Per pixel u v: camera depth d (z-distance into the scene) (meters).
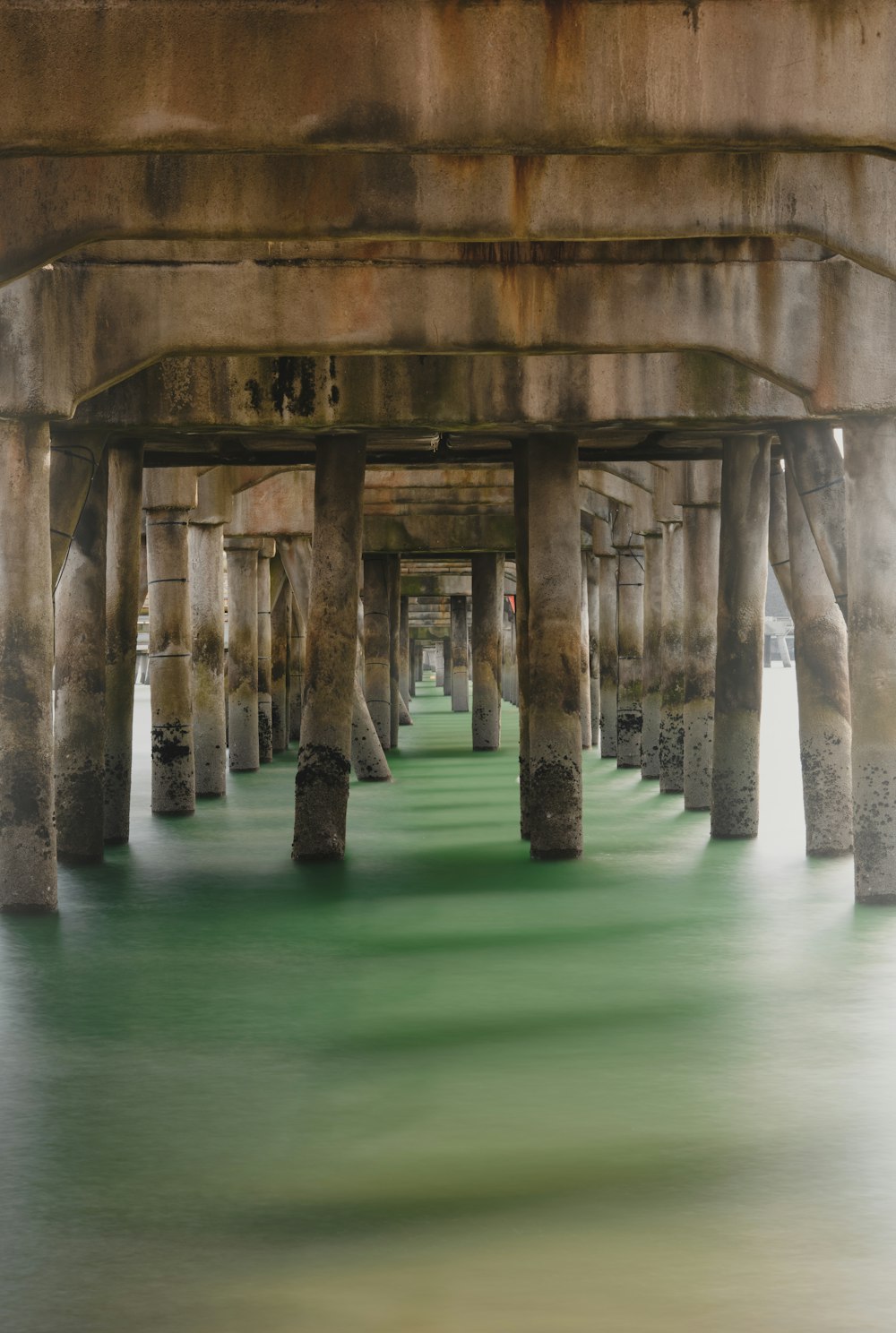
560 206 11.48
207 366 16.33
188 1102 9.01
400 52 9.14
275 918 14.52
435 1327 6.08
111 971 12.40
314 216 11.38
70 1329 6.12
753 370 14.43
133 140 9.09
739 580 19.19
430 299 14.13
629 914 14.52
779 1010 10.91
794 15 9.23
